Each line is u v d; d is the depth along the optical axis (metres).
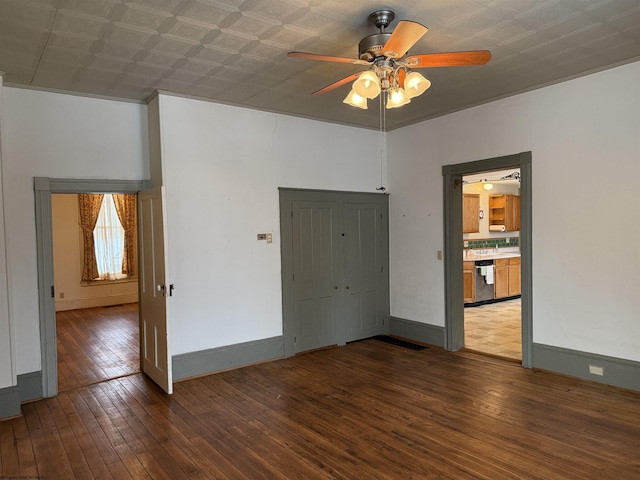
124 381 4.25
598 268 3.83
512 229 9.24
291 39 3.03
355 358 4.85
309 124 5.15
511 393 3.71
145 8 2.56
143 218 4.25
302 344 5.07
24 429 3.22
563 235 4.05
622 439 2.89
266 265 4.79
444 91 4.25
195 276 4.30
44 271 3.81
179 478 2.56
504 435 2.98
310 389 3.93
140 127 4.34
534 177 4.25
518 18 2.78
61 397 3.84
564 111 4.00
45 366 3.81
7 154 3.67
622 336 3.70
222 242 4.47
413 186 5.49
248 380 4.19
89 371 4.58
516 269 8.62
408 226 5.57
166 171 4.12
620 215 3.68
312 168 5.18
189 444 2.96
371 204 5.70
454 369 4.40
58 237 8.10
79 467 2.70
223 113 4.48
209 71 3.60
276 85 3.97
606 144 3.74
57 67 3.39
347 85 3.99
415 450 2.81
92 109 4.08
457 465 2.63
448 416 3.30
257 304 4.72
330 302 5.32
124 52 3.18
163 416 3.41
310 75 3.73
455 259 5.05
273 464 2.68
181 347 4.23
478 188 8.93
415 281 5.50
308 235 5.13
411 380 4.11
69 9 2.55
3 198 3.37
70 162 3.96
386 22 2.69
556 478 2.47
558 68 3.70
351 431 3.09
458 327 5.09
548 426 3.09
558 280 4.10
